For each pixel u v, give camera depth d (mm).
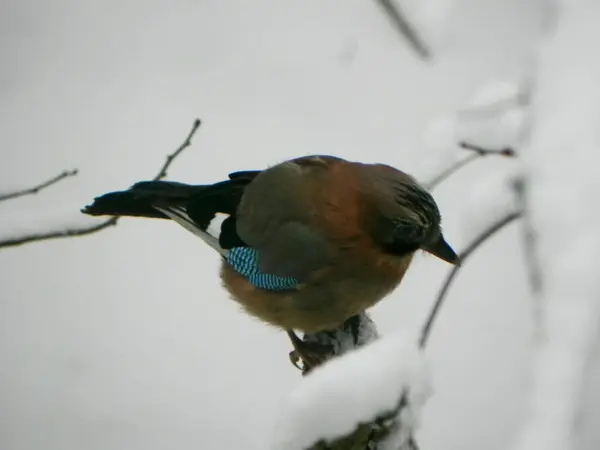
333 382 3766
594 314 3900
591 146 4363
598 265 3973
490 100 7246
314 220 7324
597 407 4246
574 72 4777
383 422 3826
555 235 4164
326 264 7273
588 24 5016
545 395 3811
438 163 7148
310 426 3744
